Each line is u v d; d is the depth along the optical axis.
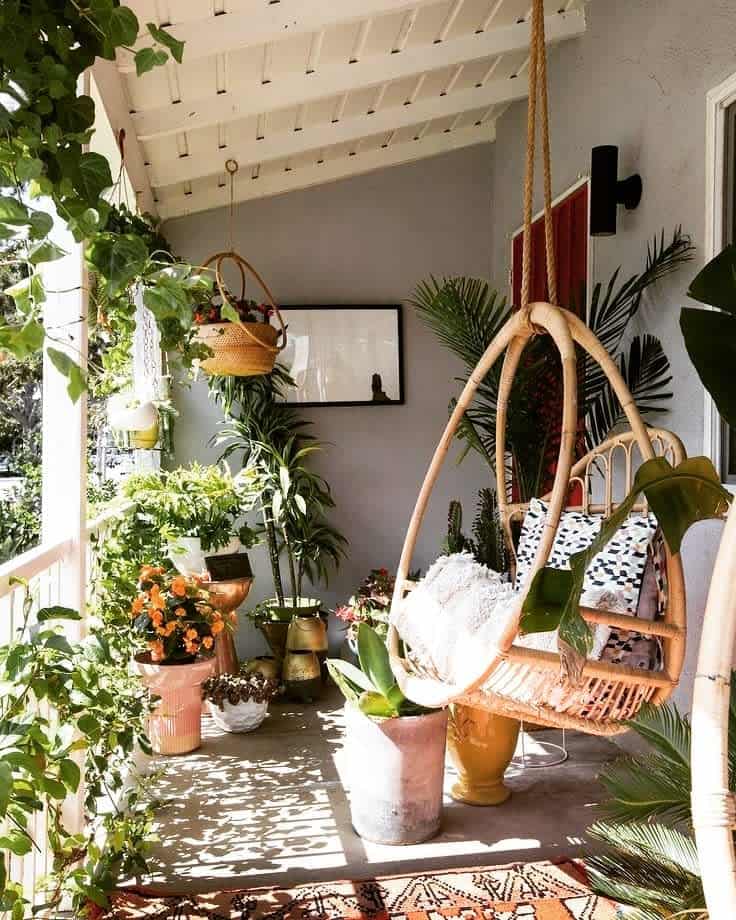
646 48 3.87
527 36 4.33
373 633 3.23
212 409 5.61
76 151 1.46
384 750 3.07
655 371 3.71
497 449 3.18
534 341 4.02
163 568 4.07
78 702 1.81
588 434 4.10
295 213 5.73
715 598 1.09
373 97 4.70
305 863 2.92
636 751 3.89
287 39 3.59
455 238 5.88
